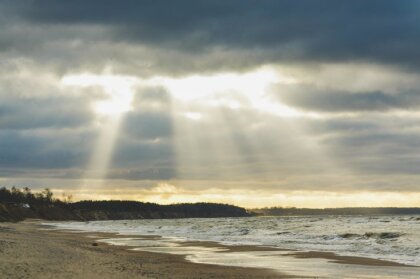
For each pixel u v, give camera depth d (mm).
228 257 41906
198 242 61750
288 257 41906
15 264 29281
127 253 45000
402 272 31969
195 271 31953
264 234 75250
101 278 25281
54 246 45938
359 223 110500
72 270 27812
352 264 36562
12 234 70438
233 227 101562
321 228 88062
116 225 146125
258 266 35281
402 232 66562
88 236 78375
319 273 31438
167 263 36875
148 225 138625
